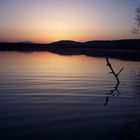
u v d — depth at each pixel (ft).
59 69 121.19
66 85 72.08
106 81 81.51
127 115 41.52
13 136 31.68
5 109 44.29
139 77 92.32
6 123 36.70
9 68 122.62
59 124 36.63
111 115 41.45
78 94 58.80
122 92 62.18
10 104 48.01
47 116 40.50
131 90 65.05
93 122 37.70
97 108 45.98
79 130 34.17
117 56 263.90
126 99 54.13
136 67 135.03
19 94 57.72
